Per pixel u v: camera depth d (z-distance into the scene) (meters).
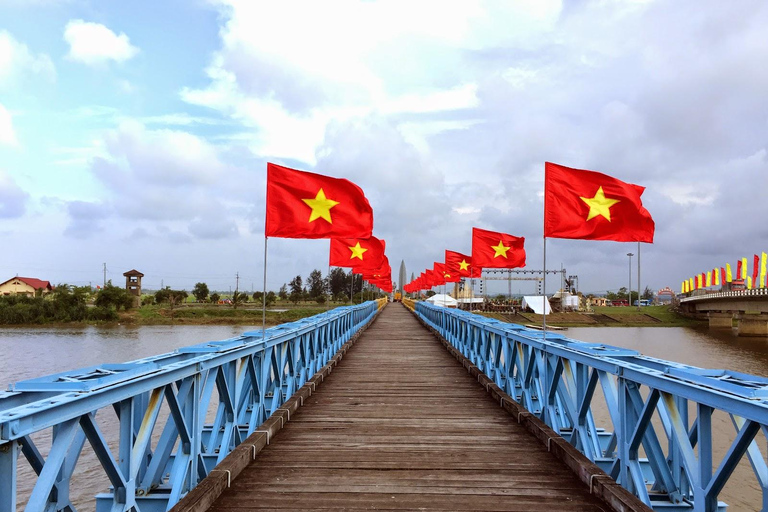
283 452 5.39
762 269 51.38
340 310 16.12
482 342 10.27
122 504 3.19
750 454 3.19
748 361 30.86
